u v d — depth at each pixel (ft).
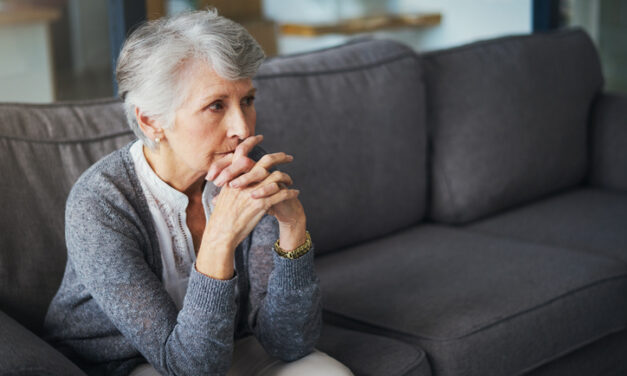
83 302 4.19
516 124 7.80
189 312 3.79
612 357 6.35
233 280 3.83
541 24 10.35
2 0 7.06
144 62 3.78
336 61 6.77
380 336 5.12
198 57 3.77
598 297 5.89
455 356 4.99
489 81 7.73
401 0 10.26
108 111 5.38
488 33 10.77
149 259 4.16
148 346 3.86
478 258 6.32
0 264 4.58
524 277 5.90
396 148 6.88
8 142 4.82
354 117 6.59
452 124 7.45
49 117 5.11
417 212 7.22
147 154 4.18
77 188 4.09
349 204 6.50
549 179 8.15
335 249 6.62
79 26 7.62
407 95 7.00
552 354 5.57
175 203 4.16
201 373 3.81
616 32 11.58
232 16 8.83
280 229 4.15
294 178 6.14
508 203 7.80
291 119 6.20
